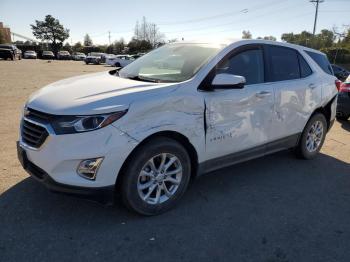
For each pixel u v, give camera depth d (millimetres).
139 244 3152
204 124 3750
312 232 3488
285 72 4859
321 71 5551
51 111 3150
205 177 4715
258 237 3354
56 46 95938
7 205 3678
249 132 4293
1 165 4723
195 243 3211
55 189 3156
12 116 7707
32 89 12672
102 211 3652
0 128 6613
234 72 4133
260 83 4422
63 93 3463
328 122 5848
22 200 3791
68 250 3020
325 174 5047
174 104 3471
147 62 4500
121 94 3309
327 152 6109
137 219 3551
